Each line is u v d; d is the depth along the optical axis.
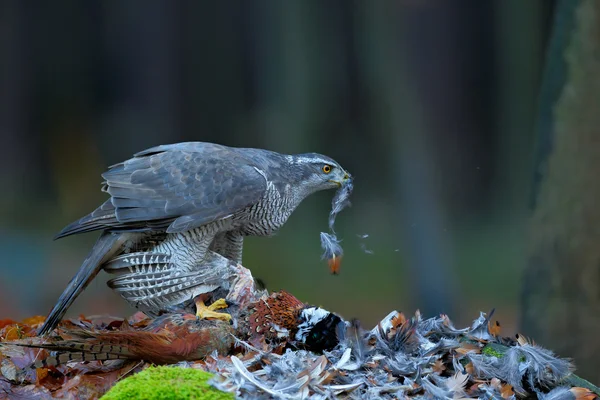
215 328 5.73
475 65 20.75
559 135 8.77
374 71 18.52
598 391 5.57
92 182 22.30
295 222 19.28
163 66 23.41
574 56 8.70
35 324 6.92
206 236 6.63
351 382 5.24
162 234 6.71
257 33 22.12
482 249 18.25
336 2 20.72
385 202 19.09
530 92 20.53
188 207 6.51
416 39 19.42
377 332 6.04
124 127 23.08
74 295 6.37
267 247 18.09
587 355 8.58
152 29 23.44
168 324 5.80
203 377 4.71
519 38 20.62
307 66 20.72
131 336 5.33
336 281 16.34
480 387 5.38
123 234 6.55
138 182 6.56
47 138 23.05
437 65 19.98
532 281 8.98
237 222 6.95
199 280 6.50
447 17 20.09
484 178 20.50
